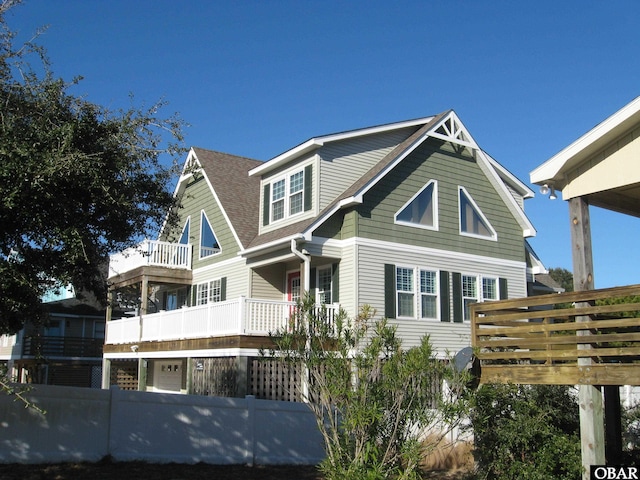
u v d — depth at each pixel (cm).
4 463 1142
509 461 1058
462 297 2072
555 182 1025
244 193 2458
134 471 1169
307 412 1445
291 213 2070
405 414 882
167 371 2511
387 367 857
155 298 2825
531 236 2286
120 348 2439
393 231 1953
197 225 2522
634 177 930
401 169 2011
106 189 927
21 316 1026
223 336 1806
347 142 2073
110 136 990
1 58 962
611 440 1148
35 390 1181
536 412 1074
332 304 1828
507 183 2370
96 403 1241
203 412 1334
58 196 908
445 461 1334
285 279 2184
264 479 1200
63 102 999
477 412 1052
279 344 932
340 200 1886
